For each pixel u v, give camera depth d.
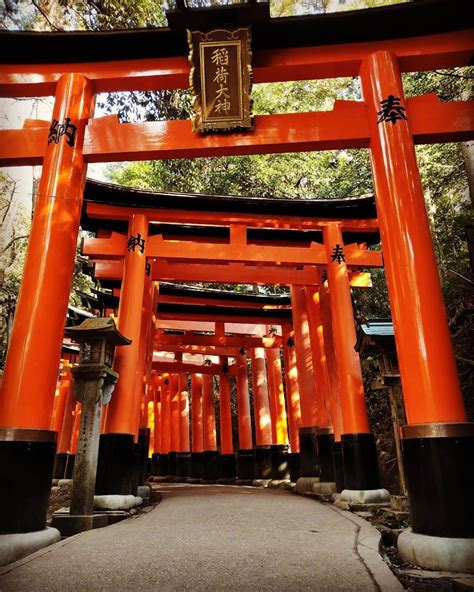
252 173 20.64
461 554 4.39
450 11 6.81
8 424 5.45
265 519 7.07
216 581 3.76
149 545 5.18
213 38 7.04
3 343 16.33
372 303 16.95
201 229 11.86
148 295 11.67
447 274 11.92
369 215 11.25
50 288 6.20
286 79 7.63
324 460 10.96
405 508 6.89
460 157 13.57
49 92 7.74
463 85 12.91
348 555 4.51
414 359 5.38
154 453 25.06
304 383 12.70
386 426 14.37
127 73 7.55
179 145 7.29
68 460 16.53
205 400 21.45
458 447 4.81
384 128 6.61
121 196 10.45
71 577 3.99
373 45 7.25
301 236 12.38
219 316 16.28
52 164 6.85
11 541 4.78
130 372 9.09
